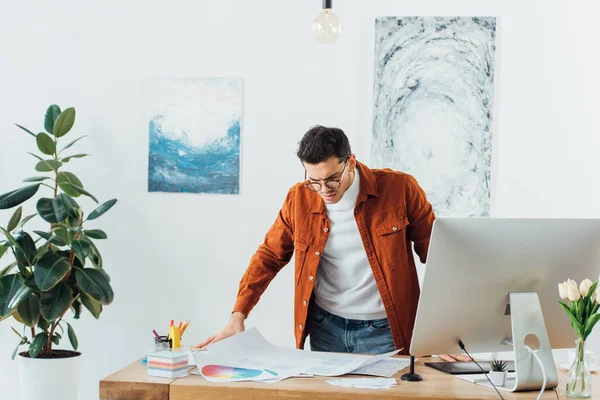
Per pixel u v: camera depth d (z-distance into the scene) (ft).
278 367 6.08
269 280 7.99
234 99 11.46
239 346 6.50
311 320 8.04
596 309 5.47
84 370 11.75
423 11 11.10
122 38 11.68
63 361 10.37
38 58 11.84
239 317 7.44
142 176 11.67
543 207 10.97
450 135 11.07
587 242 5.89
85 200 11.73
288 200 8.04
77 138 11.72
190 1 11.55
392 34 11.13
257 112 11.43
